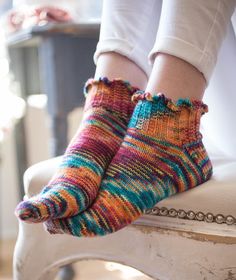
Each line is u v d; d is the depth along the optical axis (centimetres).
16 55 141
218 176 58
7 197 177
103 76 62
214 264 54
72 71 107
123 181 53
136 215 53
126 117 61
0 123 150
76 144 58
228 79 69
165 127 55
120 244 60
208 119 75
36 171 66
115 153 59
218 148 76
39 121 177
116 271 134
